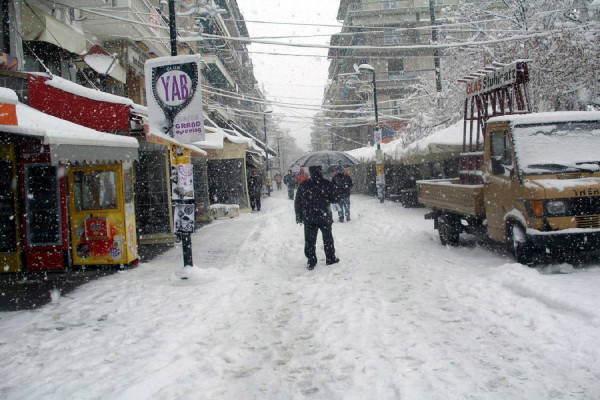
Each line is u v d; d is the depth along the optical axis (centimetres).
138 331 543
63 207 916
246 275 846
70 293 747
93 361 459
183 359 453
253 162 3112
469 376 384
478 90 1104
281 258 1016
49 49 1307
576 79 1412
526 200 709
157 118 765
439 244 1073
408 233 1269
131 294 727
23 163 904
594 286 579
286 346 488
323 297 670
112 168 918
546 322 483
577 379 364
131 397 368
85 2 1333
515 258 744
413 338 480
